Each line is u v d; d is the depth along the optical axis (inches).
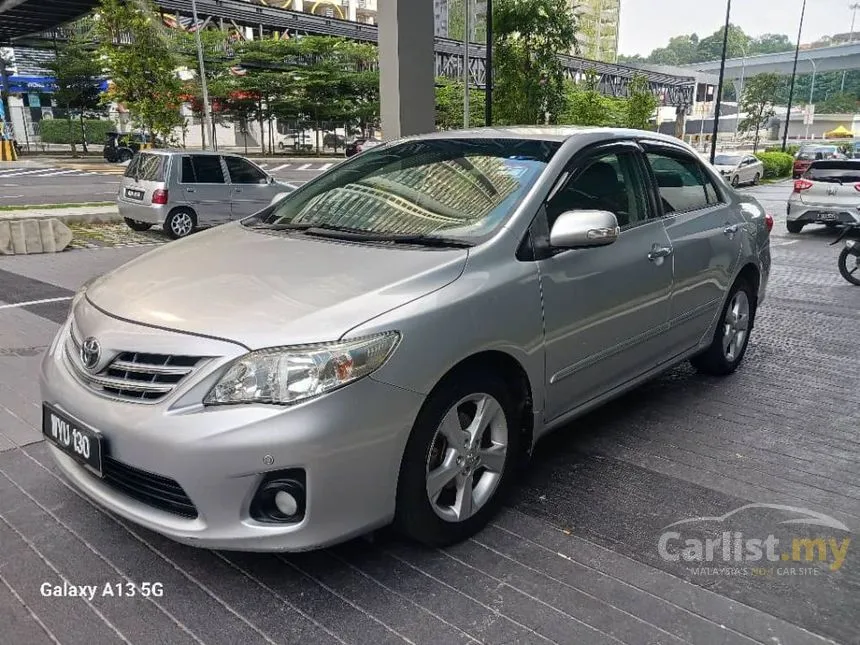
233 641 90.5
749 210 196.4
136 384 94.7
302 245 122.4
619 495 130.0
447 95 1493.6
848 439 156.3
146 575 103.8
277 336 91.7
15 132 1861.5
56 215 519.5
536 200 124.6
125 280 115.0
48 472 134.6
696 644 91.0
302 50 1811.0
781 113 3506.4
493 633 92.3
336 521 93.8
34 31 1466.5
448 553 110.3
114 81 837.2
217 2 1722.4
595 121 789.2
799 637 92.7
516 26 558.6
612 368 140.9
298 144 2054.6
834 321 267.4
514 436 119.8
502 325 110.7
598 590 101.7
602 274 132.0
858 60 2851.9
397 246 117.1
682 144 176.2
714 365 191.6
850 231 341.1
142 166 481.1
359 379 92.2
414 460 100.6
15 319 246.2
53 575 103.6
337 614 95.7
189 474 89.0
